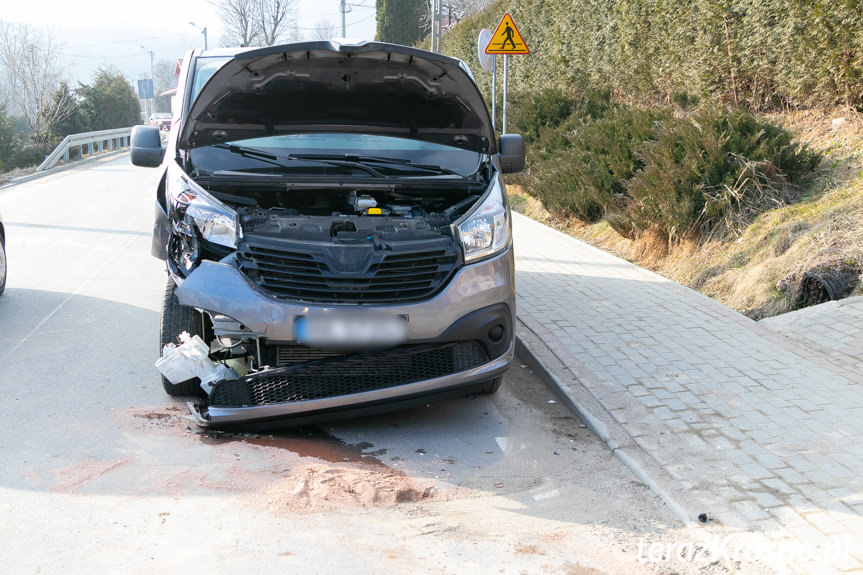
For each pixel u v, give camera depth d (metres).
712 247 8.45
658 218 9.21
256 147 5.26
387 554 3.29
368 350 4.36
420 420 4.94
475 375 4.54
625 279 8.30
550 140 14.02
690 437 4.50
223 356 4.70
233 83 5.11
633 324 6.66
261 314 4.24
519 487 4.02
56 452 4.13
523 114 15.81
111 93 42.47
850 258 6.80
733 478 3.99
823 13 8.74
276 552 3.26
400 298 4.37
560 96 15.64
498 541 3.45
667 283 8.08
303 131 5.41
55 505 3.57
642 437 4.52
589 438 4.67
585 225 11.43
